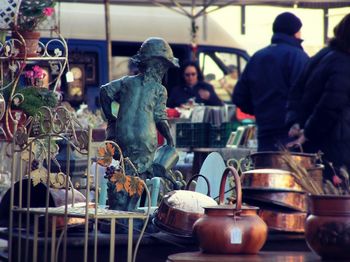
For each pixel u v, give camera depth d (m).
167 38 19.45
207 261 4.82
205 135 12.26
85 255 5.69
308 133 9.15
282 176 6.55
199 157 9.48
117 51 18.97
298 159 6.94
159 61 6.48
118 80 6.54
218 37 20.19
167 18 19.58
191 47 19.22
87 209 5.66
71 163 7.41
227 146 12.47
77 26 18.47
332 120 9.03
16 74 7.60
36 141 6.43
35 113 6.62
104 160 5.79
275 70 11.01
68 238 6.09
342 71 9.03
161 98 6.52
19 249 6.12
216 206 5.30
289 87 10.96
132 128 6.42
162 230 6.11
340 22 9.16
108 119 6.61
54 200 6.33
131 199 6.38
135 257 5.89
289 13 11.19
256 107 11.13
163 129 6.54
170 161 6.50
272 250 6.54
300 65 10.95
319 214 5.02
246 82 11.25
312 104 9.27
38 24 7.86
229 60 20.25
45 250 5.95
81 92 17.89
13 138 6.23
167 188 6.85
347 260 4.99
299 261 4.93
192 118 13.08
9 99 7.46
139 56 6.50
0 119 7.30
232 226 5.16
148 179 6.50
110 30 18.27
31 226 6.53
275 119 10.98
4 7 7.59
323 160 9.09
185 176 9.77
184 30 19.66
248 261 4.87
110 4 18.95
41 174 6.20
